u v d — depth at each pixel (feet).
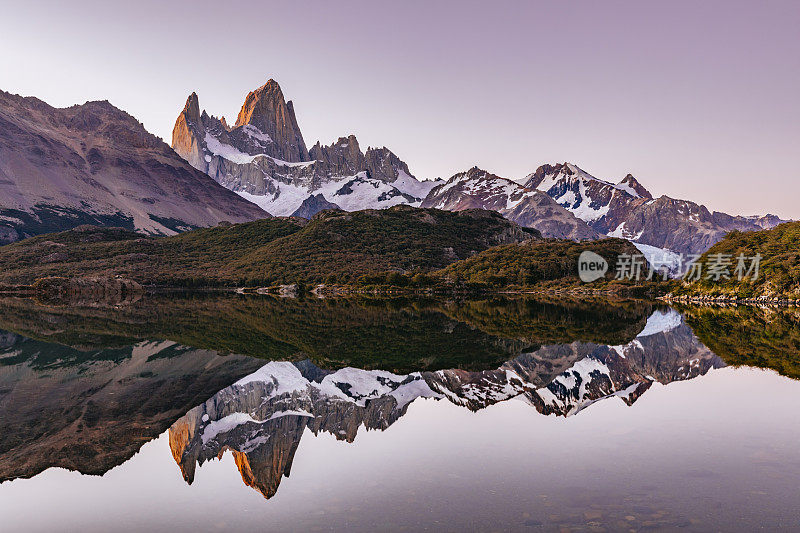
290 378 123.13
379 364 141.59
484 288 634.43
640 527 44.37
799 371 123.95
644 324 255.50
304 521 47.34
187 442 75.72
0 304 400.67
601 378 119.55
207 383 116.67
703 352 158.92
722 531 43.60
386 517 47.37
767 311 346.95
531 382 116.88
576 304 428.97
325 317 292.20
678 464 59.52
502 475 57.11
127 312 319.27
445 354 158.71
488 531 44.04
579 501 49.75
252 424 86.07
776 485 52.95
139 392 107.65
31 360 142.61
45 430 80.79
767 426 75.51
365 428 80.07
